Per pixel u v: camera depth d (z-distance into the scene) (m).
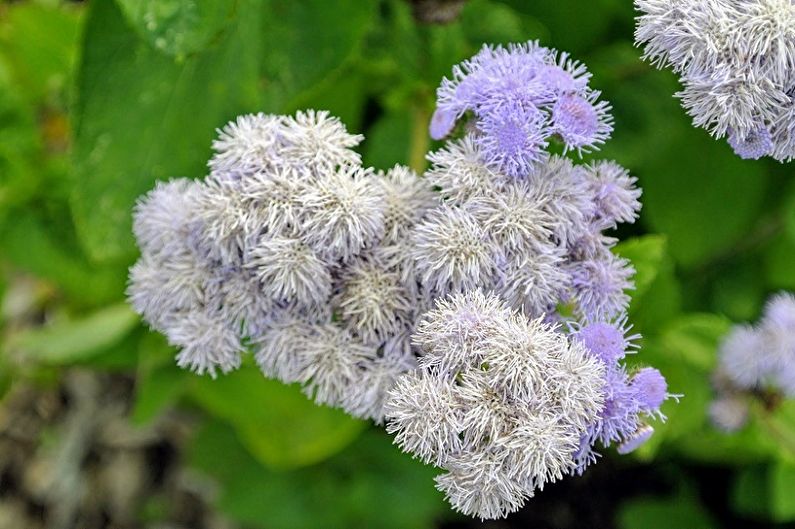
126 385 0.44
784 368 0.34
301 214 0.29
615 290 0.30
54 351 0.38
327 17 0.33
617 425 0.29
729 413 0.35
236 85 0.33
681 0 0.28
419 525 0.39
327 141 0.29
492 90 0.29
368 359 0.30
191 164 0.33
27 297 0.41
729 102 0.28
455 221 0.29
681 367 0.34
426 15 0.34
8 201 0.37
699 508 0.39
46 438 0.44
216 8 0.31
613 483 0.40
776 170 0.37
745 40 0.28
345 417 0.37
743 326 0.35
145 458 0.43
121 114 0.33
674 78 0.36
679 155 0.37
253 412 0.37
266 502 0.40
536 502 0.41
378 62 0.34
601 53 0.36
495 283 0.29
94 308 0.39
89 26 0.32
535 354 0.28
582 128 0.29
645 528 0.39
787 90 0.28
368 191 0.29
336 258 0.29
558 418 0.28
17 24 0.36
